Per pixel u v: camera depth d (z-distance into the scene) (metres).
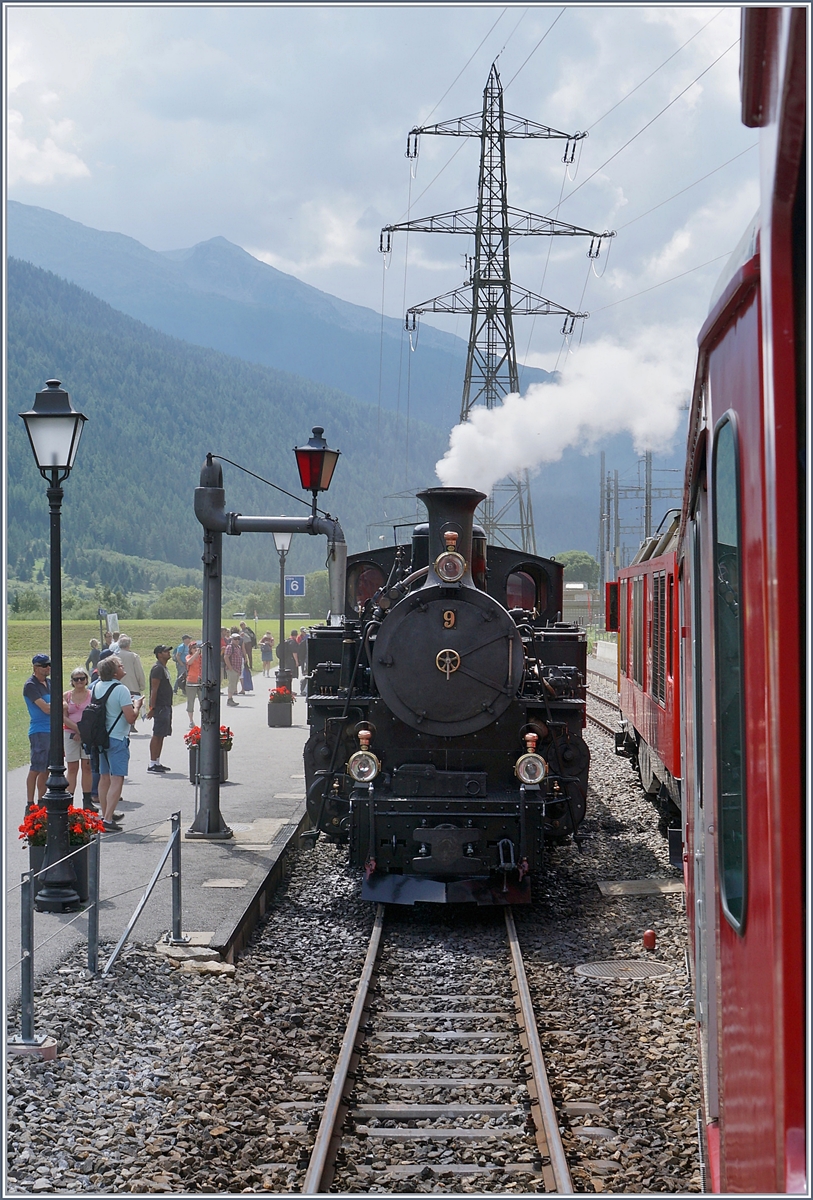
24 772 16.34
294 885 10.62
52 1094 5.53
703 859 3.90
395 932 9.07
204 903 9.03
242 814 13.02
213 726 11.65
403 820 9.59
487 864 9.50
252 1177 4.86
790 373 1.95
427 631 9.88
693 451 3.73
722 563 2.80
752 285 2.34
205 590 11.70
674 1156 5.01
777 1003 1.95
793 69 1.86
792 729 1.93
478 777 9.79
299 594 26.88
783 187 1.95
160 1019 6.70
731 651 2.69
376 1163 5.05
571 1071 6.02
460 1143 5.24
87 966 7.28
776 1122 1.97
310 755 10.41
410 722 9.88
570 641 11.18
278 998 7.30
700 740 4.18
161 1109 5.50
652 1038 6.50
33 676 12.33
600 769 17.64
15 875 9.89
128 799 13.87
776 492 1.95
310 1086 5.85
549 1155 5.01
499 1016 6.95
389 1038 6.62
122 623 70.38
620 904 9.81
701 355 3.14
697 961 4.42
